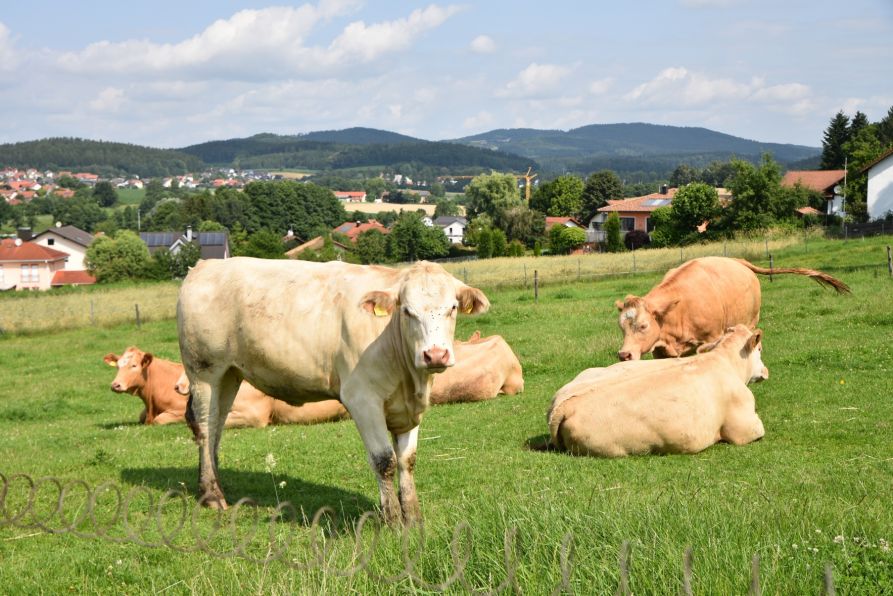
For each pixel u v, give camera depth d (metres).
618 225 84.06
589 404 10.39
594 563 5.76
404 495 8.20
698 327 14.61
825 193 87.00
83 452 12.06
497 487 8.95
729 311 15.04
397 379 8.05
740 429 10.62
